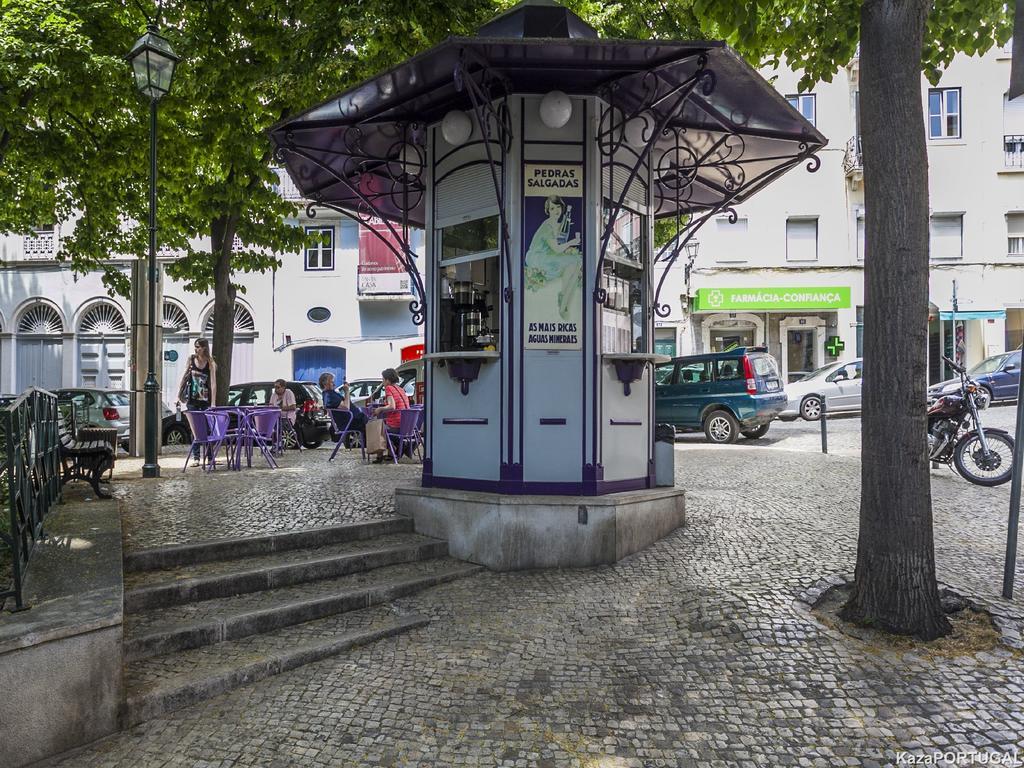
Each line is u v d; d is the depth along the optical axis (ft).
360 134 23.18
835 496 28.09
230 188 43.80
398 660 14.47
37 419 16.94
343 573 18.45
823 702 12.57
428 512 21.26
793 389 65.82
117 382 90.33
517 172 20.81
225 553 18.07
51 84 36.60
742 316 84.69
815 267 82.64
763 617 15.49
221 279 47.70
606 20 36.45
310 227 87.76
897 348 15.12
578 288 20.92
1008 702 12.41
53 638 11.00
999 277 80.84
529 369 20.84
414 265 23.65
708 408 51.80
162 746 11.38
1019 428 16.67
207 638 14.60
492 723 12.09
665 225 50.88
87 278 89.76
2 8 37.11
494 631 15.76
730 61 17.78
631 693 13.02
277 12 35.55
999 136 80.69
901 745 11.36
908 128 15.14
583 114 20.95
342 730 11.88
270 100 41.11
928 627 14.64
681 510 23.00
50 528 17.52
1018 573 18.11
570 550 19.75
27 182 49.73
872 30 15.40
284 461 38.70
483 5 27.50
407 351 83.46
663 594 17.34
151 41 31.14
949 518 24.36
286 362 88.12
